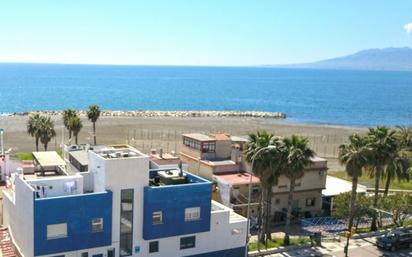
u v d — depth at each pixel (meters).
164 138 137.62
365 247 59.34
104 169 42.91
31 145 118.88
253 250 54.50
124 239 44.47
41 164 56.66
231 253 50.53
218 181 67.50
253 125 179.25
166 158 70.81
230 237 50.19
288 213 57.56
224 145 75.94
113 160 42.91
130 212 44.31
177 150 115.38
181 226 46.31
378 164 64.06
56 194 44.56
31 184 43.53
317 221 68.06
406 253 58.12
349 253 56.88
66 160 58.91
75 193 45.19
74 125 103.31
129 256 44.81
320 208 72.94
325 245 58.97
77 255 42.19
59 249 41.03
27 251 41.94
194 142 76.50
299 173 54.59
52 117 183.25
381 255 56.81
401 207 66.69
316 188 71.88
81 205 41.53
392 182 97.94
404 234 60.19
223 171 71.19
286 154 53.84
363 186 87.62
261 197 58.25
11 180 56.28
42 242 40.16
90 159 46.72
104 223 42.81
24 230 42.81
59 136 132.50
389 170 70.75
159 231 45.19
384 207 67.00
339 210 66.25
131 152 47.31
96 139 131.00
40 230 39.97
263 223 58.06
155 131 151.88
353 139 59.78
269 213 58.00
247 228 48.66
